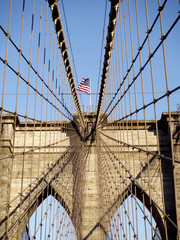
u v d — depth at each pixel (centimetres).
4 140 3466
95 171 3706
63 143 3794
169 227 3206
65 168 3666
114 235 3105
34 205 3559
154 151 3594
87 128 3906
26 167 3606
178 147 3400
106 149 3591
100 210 3512
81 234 3422
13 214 3322
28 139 3738
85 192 3600
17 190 3491
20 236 3359
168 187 3406
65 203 3553
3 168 3369
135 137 3697
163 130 3669
